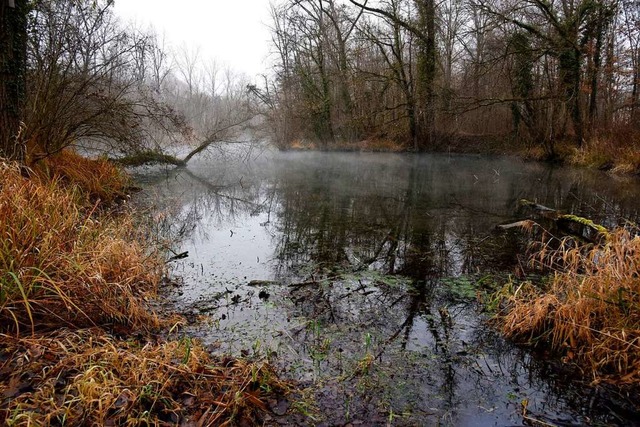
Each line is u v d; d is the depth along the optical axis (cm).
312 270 452
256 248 535
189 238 583
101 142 998
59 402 197
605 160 1326
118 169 962
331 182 1180
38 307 279
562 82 1429
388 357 282
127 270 362
